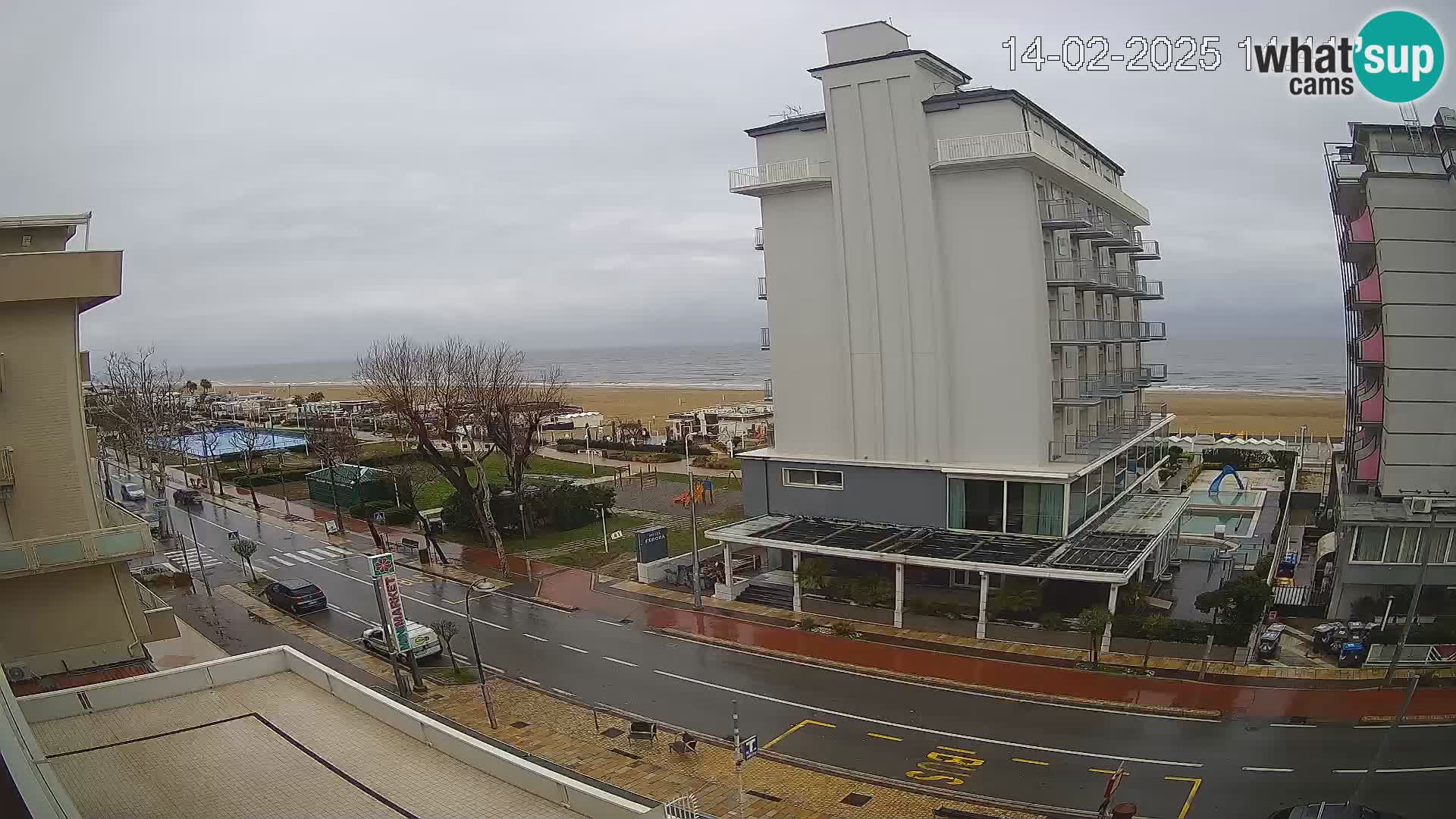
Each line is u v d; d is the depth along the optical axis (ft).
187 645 141.38
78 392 100.78
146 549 102.53
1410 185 131.13
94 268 98.07
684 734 98.07
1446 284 129.39
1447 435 130.21
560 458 326.44
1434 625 117.91
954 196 146.41
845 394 158.81
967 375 148.66
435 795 61.21
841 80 151.84
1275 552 161.79
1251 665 115.14
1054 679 114.32
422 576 180.65
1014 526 144.66
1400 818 76.54
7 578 95.25
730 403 568.82
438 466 199.11
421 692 120.16
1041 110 153.69
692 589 160.25
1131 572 123.03
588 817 57.31
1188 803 84.33
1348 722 99.50
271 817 58.70
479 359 397.19
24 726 57.82
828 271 160.25
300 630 149.18
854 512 159.22
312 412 435.94
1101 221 172.55
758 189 161.68
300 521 239.71
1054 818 82.94
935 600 141.28
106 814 60.13
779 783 91.66
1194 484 234.38
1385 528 126.62
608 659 130.41
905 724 104.17
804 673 120.88
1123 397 190.29
